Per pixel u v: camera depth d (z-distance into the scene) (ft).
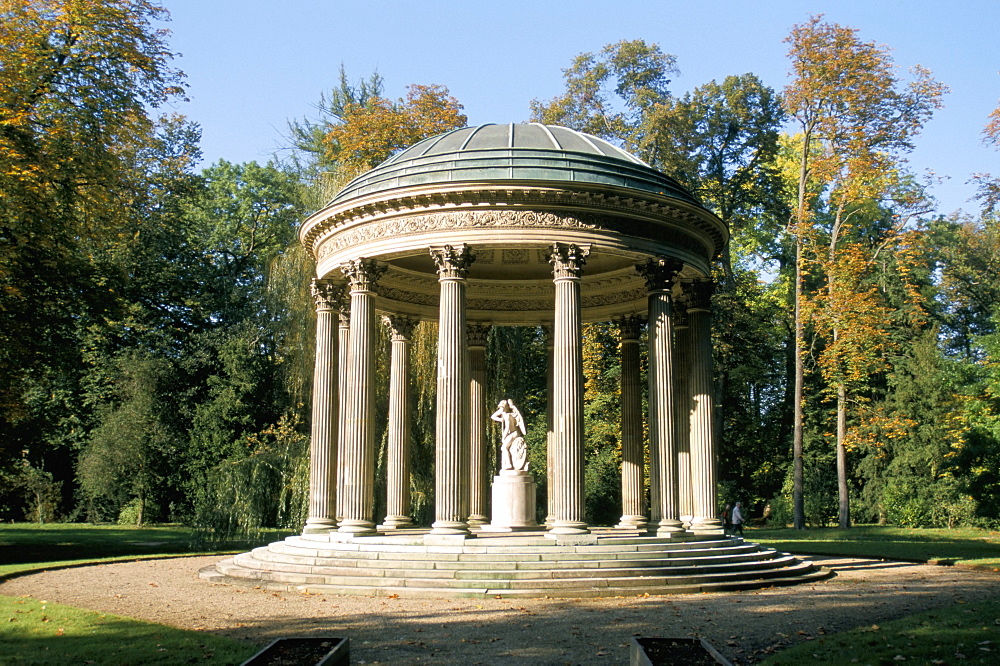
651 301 120.26
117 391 255.50
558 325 111.55
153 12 166.71
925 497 236.84
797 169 285.02
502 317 153.28
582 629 71.10
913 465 240.73
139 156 244.01
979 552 151.94
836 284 225.56
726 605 84.69
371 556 103.60
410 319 143.02
